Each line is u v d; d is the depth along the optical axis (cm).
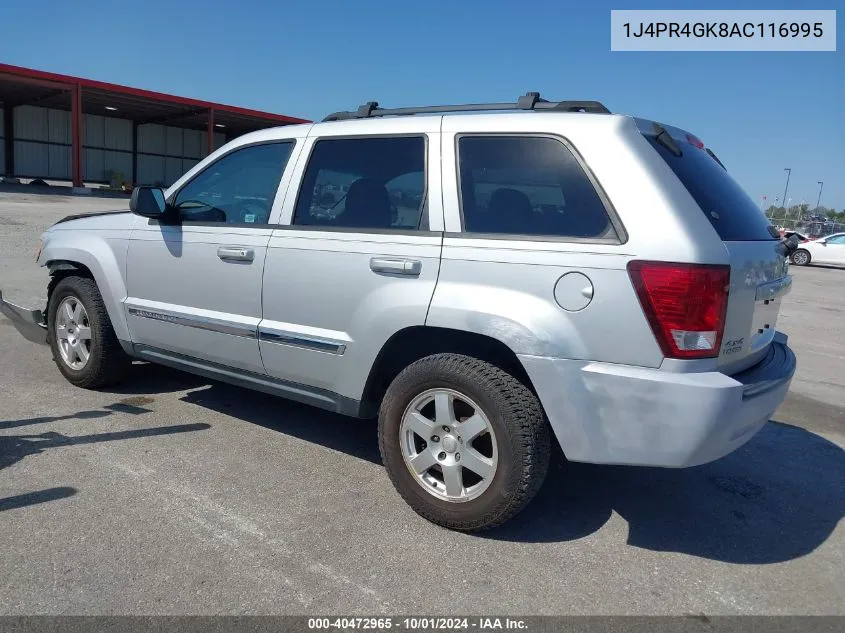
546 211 324
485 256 327
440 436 344
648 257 294
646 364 296
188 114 3938
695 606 293
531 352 311
